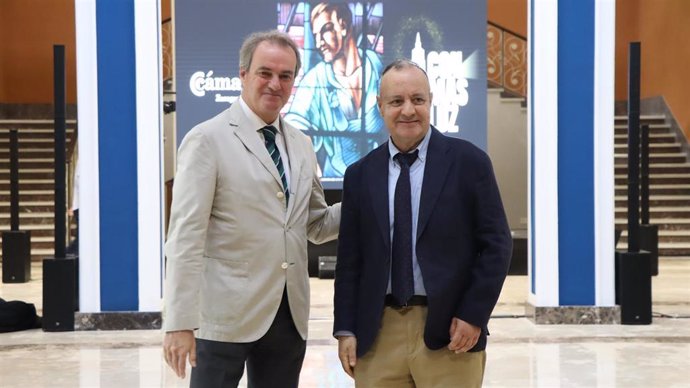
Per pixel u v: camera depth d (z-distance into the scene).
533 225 6.97
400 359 2.70
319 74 9.93
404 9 9.93
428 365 2.68
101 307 6.64
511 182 13.85
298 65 2.83
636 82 6.78
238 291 2.72
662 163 14.56
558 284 6.83
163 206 6.85
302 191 2.85
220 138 2.74
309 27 9.88
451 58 9.95
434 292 2.62
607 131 6.75
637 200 6.84
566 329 6.65
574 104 6.75
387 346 2.72
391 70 2.68
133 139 6.59
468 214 2.69
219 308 2.73
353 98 9.95
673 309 7.72
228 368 2.76
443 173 2.67
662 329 6.65
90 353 5.86
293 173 2.83
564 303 6.85
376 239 2.71
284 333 2.82
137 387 4.94
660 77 15.56
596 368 5.38
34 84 16.48
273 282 2.75
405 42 9.95
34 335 6.49
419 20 9.94
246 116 2.79
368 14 9.92
